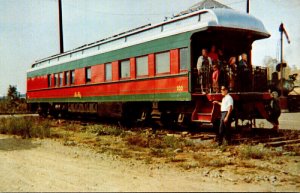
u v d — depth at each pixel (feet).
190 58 38.11
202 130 43.62
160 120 44.78
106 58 54.19
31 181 20.51
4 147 34.55
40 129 45.62
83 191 18.01
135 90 47.29
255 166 24.02
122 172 22.57
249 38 43.01
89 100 59.57
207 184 19.21
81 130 49.29
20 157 28.66
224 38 42.06
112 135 43.52
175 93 40.11
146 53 44.98
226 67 37.37
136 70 47.21
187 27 38.55
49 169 23.75
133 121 52.29
